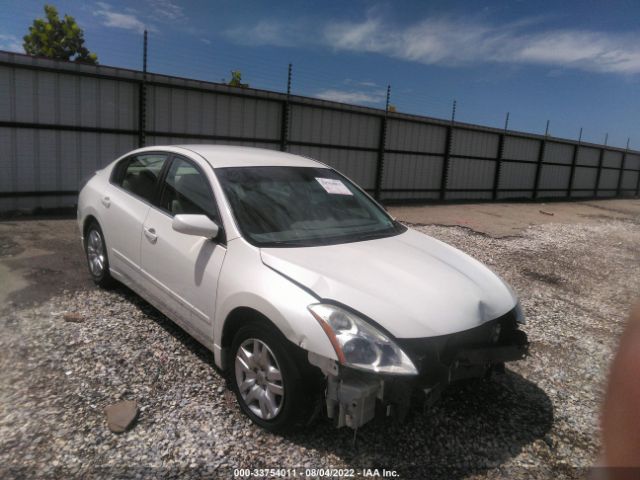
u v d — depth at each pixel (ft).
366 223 12.85
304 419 8.84
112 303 15.12
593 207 72.08
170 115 36.27
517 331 10.30
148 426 9.25
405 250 11.35
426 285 9.61
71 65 31.07
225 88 38.40
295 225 11.38
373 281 9.35
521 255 29.12
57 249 21.62
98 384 10.52
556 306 19.27
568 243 35.35
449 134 58.54
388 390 8.18
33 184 31.17
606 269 27.22
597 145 86.07
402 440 9.48
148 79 34.32
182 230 10.29
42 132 31.04
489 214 50.42
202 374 11.24
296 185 12.72
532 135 70.59
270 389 9.07
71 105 31.78
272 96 41.42
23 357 11.46
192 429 9.27
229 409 9.98
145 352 12.05
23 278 17.17
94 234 16.14
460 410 10.78
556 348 14.83
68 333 12.81
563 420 10.75
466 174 63.21
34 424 9.06
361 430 9.62
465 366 9.01
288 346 8.68
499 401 11.33
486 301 9.89
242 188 11.66
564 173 81.25
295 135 44.37
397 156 54.13
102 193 15.46
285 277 9.20
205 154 12.79
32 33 84.17
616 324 17.56
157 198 13.17
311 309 8.45
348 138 48.83
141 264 13.12
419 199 58.03
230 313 9.84
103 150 33.63
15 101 29.78
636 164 100.53
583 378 12.89
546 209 61.93
